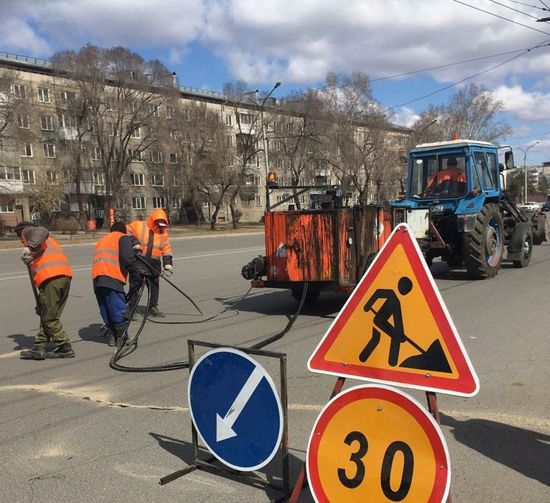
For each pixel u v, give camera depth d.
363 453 2.65
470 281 11.17
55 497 3.20
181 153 54.81
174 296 10.50
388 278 2.70
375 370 2.71
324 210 7.70
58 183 51.69
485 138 60.94
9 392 5.08
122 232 6.91
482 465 3.43
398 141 62.09
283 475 3.12
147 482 3.36
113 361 5.90
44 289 6.05
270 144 61.16
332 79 55.81
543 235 17.83
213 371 3.29
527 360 5.55
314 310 8.70
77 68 47.53
